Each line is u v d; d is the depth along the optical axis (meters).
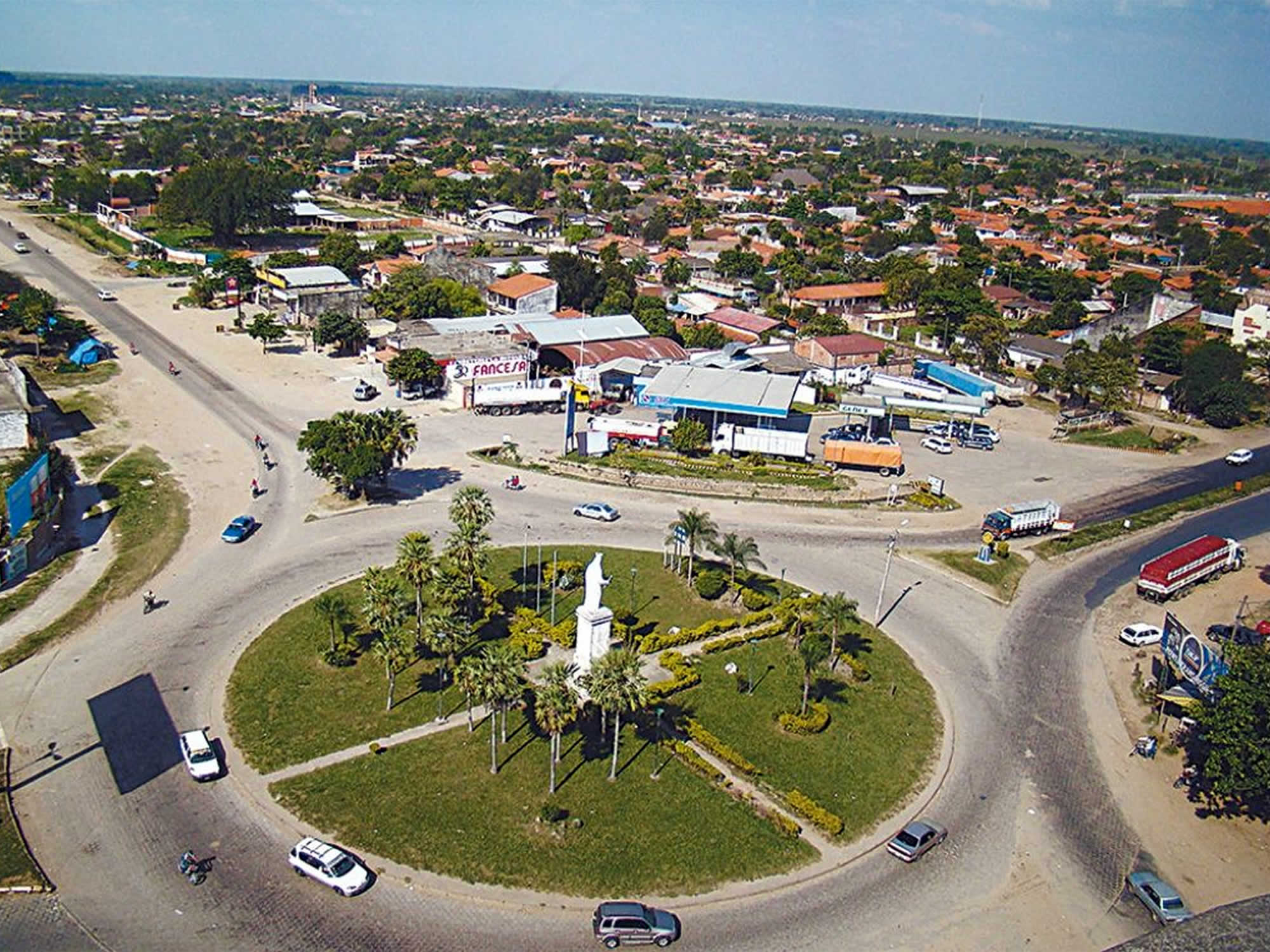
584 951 48.97
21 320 154.50
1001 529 102.25
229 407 131.88
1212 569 97.31
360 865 52.66
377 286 197.88
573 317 168.50
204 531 94.00
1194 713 63.69
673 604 84.19
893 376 152.12
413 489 106.31
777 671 75.06
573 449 121.56
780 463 120.88
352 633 76.31
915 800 62.06
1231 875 57.50
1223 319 189.88
